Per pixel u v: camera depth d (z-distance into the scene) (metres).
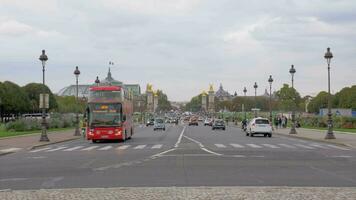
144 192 14.81
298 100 164.38
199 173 20.20
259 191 14.79
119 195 14.31
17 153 35.22
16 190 15.90
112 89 47.81
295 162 24.97
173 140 50.75
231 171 20.88
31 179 19.00
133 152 33.16
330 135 47.50
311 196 13.85
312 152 32.41
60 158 29.17
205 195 14.12
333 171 20.86
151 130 93.56
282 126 93.12
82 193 14.74
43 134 48.50
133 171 21.20
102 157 29.11
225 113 198.38
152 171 21.09
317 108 172.12
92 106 47.69
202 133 73.06
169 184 17.02
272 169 21.62
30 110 162.38
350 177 18.80
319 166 22.94
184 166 23.06
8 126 76.75
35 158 29.69
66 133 70.00
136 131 86.31
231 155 29.62
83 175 20.03
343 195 14.01
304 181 17.62
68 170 22.05
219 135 64.62
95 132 47.41
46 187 16.70
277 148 36.75
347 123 79.06
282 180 17.91
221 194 14.28
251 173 20.14
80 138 59.31
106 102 47.56
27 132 70.81
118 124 47.50
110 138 47.28
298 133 63.75
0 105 138.00
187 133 73.25
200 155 29.69
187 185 16.73
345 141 43.69
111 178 18.89
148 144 43.47
